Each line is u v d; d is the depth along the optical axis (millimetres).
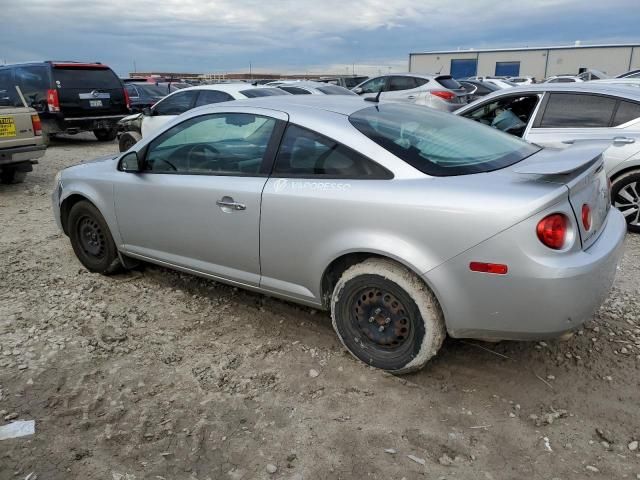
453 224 2637
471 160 2986
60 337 3555
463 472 2402
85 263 4688
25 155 8016
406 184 2828
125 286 4402
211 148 3660
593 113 5609
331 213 2998
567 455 2500
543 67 49281
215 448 2555
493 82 22359
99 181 4281
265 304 4051
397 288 2896
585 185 2762
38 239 5699
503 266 2557
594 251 2723
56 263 4938
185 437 2625
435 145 3082
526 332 2658
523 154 3254
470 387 3010
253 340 3535
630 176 5434
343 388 3004
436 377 3098
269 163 3342
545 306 2547
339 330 3213
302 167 3207
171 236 3879
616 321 3709
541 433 2646
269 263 3379
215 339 3553
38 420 2742
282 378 3105
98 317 3844
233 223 3455
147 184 3924
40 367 3207
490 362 3242
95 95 13180
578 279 2533
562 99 5777
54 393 2965
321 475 2387
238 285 3670
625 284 4320
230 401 2898
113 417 2764
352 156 3031
